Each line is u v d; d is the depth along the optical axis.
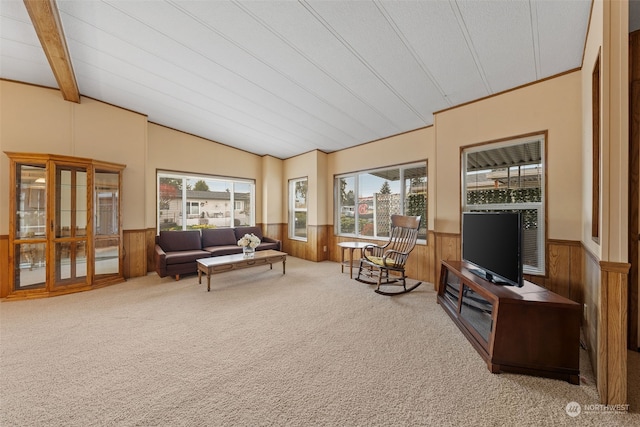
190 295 3.29
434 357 1.89
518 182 2.89
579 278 2.45
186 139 5.06
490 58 2.41
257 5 1.97
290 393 1.50
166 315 2.65
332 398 1.46
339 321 2.53
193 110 4.05
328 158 5.86
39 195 3.25
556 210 2.58
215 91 3.40
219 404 1.41
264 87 3.21
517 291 1.90
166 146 4.80
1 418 1.31
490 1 1.80
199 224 5.41
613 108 1.42
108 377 1.64
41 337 2.17
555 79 2.60
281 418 1.32
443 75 2.72
